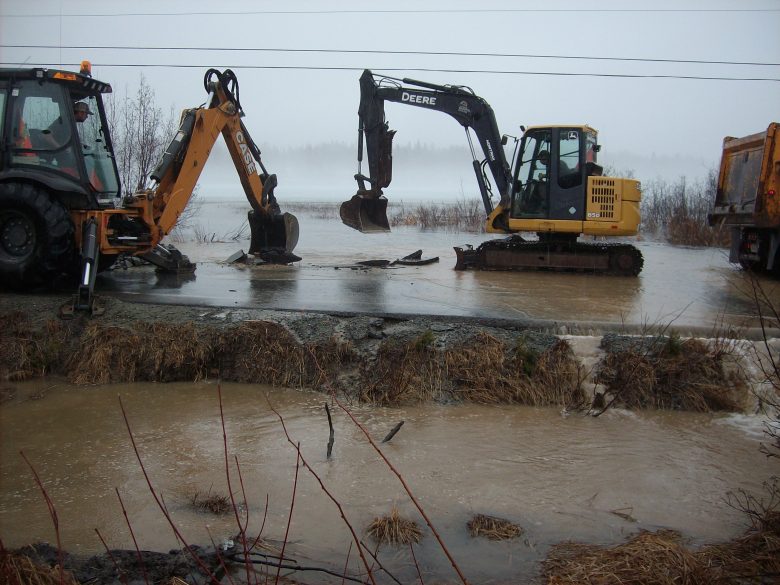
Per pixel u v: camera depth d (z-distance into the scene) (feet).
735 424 19.38
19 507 14.21
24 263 27.27
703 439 18.25
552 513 14.15
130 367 22.39
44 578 10.91
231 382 22.31
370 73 41.70
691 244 60.13
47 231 27.25
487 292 31.27
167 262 35.76
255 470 15.99
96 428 18.60
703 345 21.26
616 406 20.48
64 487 15.15
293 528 13.33
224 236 62.59
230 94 36.73
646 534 12.96
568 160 39.81
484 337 21.97
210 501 14.29
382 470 16.05
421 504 14.43
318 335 22.56
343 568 11.95
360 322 23.16
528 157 40.55
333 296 28.89
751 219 38.17
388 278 35.94
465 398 20.83
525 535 13.23
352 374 21.63
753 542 12.62
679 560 11.73
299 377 21.91
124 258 37.52
